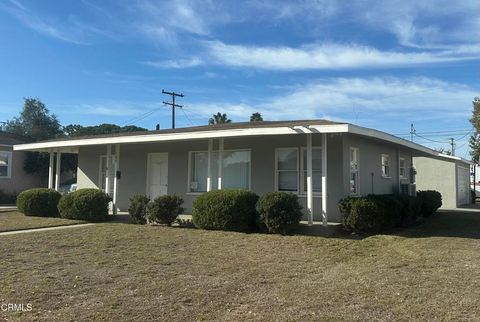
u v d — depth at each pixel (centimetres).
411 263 932
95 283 756
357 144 1570
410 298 679
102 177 2052
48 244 1108
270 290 724
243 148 1627
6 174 2994
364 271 860
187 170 1759
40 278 782
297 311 618
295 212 1262
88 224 1515
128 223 1554
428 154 2295
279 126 1336
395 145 1827
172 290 719
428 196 1931
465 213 2247
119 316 596
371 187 1677
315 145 1505
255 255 1000
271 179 1566
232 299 674
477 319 586
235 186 1633
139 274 820
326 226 1282
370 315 602
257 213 1308
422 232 1428
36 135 4253
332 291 718
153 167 1875
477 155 3559
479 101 2925
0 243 1119
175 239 1188
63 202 1641
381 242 1173
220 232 1296
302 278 805
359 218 1279
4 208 2238
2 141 3036
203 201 1362
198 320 584
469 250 1086
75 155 3425
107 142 1686
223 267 884
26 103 4391
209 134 1424
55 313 605
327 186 1466
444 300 668
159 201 1464
